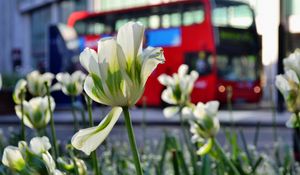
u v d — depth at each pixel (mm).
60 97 21609
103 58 1473
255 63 23750
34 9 44344
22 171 1522
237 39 22812
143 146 4512
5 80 20766
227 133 3396
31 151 1544
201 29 22656
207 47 22562
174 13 23250
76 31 26844
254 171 2941
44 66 40938
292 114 2332
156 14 23609
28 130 4512
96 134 1450
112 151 3789
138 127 16375
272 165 3682
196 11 22734
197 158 3266
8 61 47594
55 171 1557
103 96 1480
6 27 48125
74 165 1865
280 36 18562
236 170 2607
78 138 1438
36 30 44500
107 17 25281
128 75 1474
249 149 3701
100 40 1483
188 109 2688
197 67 22844
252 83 24156
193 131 2637
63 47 27297
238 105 25719
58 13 41344
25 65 45031
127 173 3443
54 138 2445
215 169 2959
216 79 22797
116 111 1487
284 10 18422
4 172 1875
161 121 16859
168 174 3555
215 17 22453
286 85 2238
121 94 1477
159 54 1489
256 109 25500
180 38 23141
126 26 1482
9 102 20703
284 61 2303
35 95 3170
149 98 24719
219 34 22438
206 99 23031
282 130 14969
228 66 23094
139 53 1494
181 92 3236
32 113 2531
